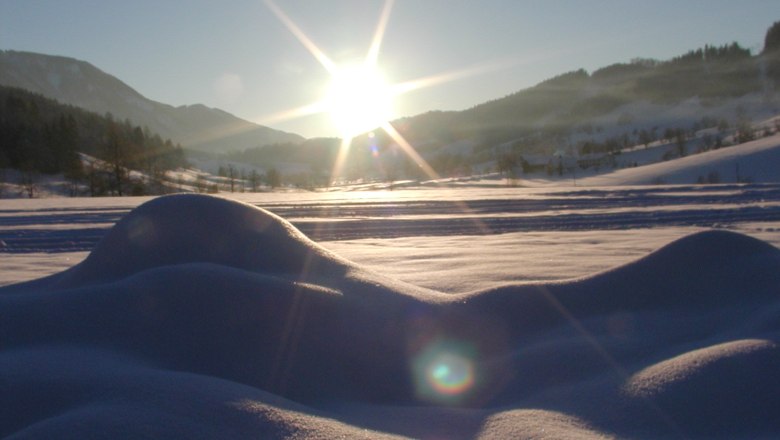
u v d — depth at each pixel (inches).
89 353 102.6
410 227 562.6
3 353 102.8
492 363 124.3
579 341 128.0
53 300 117.9
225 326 115.6
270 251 152.8
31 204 1008.9
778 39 6879.9
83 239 499.2
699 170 2127.2
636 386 102.1
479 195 1137.4
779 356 102.6
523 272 261.1
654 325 135.6
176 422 79.2
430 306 139.9
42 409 85.0
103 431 75.0
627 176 2325.3
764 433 89.8
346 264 157.8
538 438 89.0
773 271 147.1
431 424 98.1
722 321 133.6
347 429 87.0
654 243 407.8
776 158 2090.3
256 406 87.4
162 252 148.3
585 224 569.0
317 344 118.0
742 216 597.6
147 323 114.0
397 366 120.5
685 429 91.0
